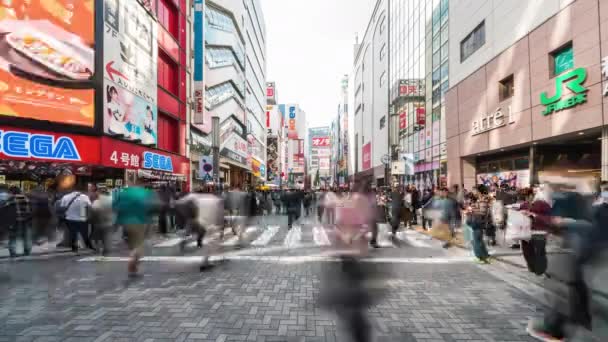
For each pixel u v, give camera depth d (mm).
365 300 3924
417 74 32438
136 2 18859
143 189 6832
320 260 7820
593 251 3479
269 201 23000
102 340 3594
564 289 3678
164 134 23672
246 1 49312
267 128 97312
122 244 10164
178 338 3648
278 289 5496
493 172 20922
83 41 15172
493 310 4598
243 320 4172
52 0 14219
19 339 3619
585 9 12547
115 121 16750
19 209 8398
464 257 8258
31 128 13523
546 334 3756
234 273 6590
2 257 8234
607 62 11602
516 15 16844
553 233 3803
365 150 63438
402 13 37875
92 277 6273
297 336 3715
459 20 23312
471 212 8055
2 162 12633
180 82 25641
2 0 12922
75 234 8938
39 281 5988
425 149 30266
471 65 21578
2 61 12820
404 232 13117
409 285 5793
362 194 4230
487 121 19188
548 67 14523
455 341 3648
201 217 8711
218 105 35625
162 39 22625
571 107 13273
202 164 19922
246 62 50531
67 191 9336
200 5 28234
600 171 12172
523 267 7160
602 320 3971
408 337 3738
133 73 18500
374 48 54000
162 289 5488
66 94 14570
